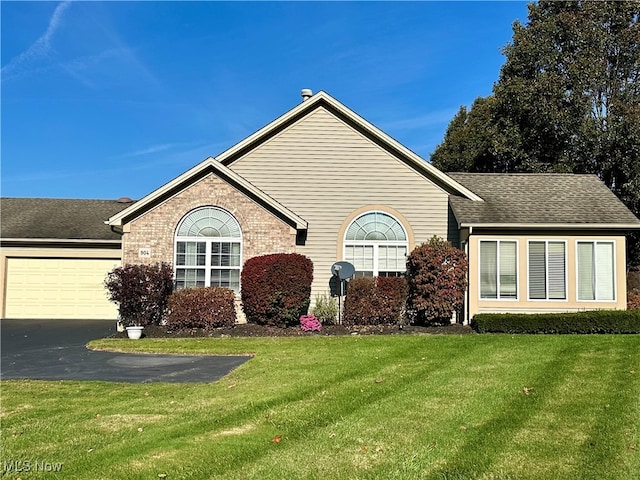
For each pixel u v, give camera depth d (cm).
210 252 1838
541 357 1155
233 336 1627
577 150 2870
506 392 878
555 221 1772
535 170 2938
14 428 752
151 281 1719
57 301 2217
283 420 768
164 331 1684
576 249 1791
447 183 1942
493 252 1802
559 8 3028
